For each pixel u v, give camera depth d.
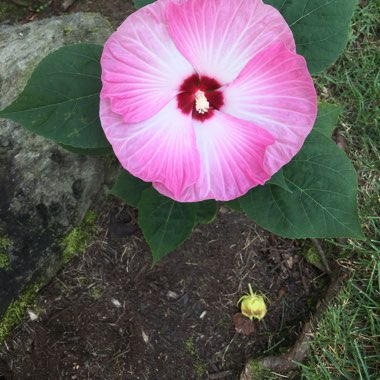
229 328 0.66
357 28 0.76
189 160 0.38
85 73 0.43
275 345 0.66
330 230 0.44
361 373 0.63
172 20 0.34
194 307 0.66
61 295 0.64
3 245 0.58
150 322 0.65
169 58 0.36
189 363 0.65
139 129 0.37
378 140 0.73
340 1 0.42
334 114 0.53
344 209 0.44
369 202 0.69
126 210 0.67
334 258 0.68
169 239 0.49
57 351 0.63
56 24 0.64
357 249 0.66
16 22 0.75
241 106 0.38
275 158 0.38
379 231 0.67
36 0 0.76
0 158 0.58
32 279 0.60
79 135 0.42
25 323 0.63
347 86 0.75
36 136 0.59
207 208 0.51
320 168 0.45
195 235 0.68
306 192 0.45
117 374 0.64
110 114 0.37
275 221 0.45
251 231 0.69
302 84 0.35
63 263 0.64
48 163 0.59
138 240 0.67
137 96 0.36
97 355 0.64
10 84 0.60
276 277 0.69
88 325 0.64
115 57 0.35
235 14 0.34
